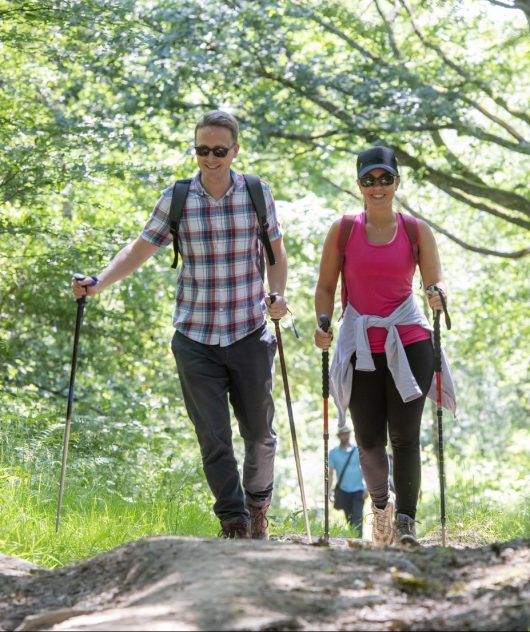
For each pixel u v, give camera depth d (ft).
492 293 88.07
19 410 44.42
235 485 23.65
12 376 55.67
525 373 93.97
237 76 63.46
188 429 64.13
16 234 49.78
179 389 68.33
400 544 17.72
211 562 14.88
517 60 70.54
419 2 69.46
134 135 59.31
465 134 64.95
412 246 24.16
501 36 71.56
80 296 24.59
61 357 63.05
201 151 23.00
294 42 67.72
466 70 68.39
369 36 68.33
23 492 28.78
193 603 13.12
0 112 50.60
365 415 24.58
